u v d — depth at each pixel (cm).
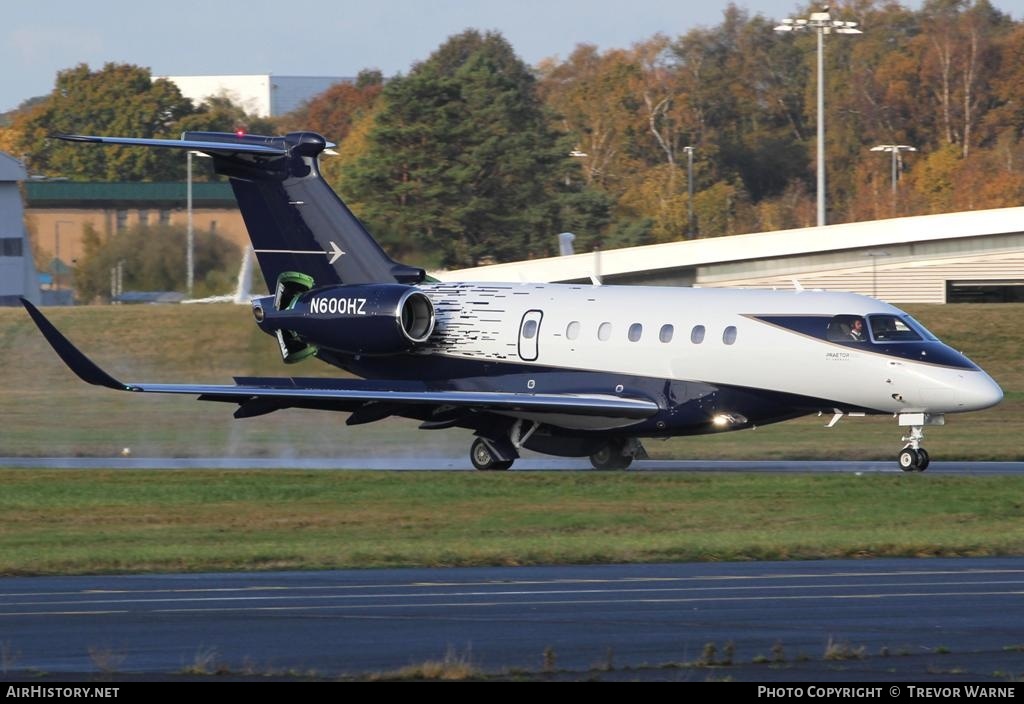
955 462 12188
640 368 11275
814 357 10756
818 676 4569
